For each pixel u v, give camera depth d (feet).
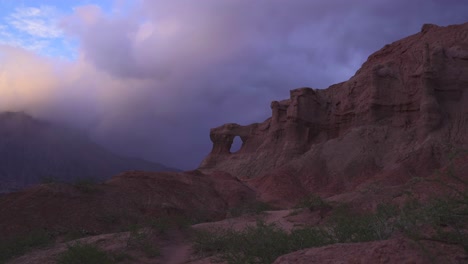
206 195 151.23
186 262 45.19
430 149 185.57
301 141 273.95
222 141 365.61
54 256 50.90
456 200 18.33
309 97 284.20
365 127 233.35
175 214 114.52
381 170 198.49
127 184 130.31
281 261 20.03
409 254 16.47
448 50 218.79
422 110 206.69
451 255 15.90
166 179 147.54
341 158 219.20
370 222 25.99
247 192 170.71
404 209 21.98
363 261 16.99
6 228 84.74
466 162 47.67
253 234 33.68
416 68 231.91
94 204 105.81
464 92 207.51
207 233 53.52
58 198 101.81
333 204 68.08
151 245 52.90
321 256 18.89
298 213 73.61
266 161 284.00
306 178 213.05
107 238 58.49
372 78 243.19
